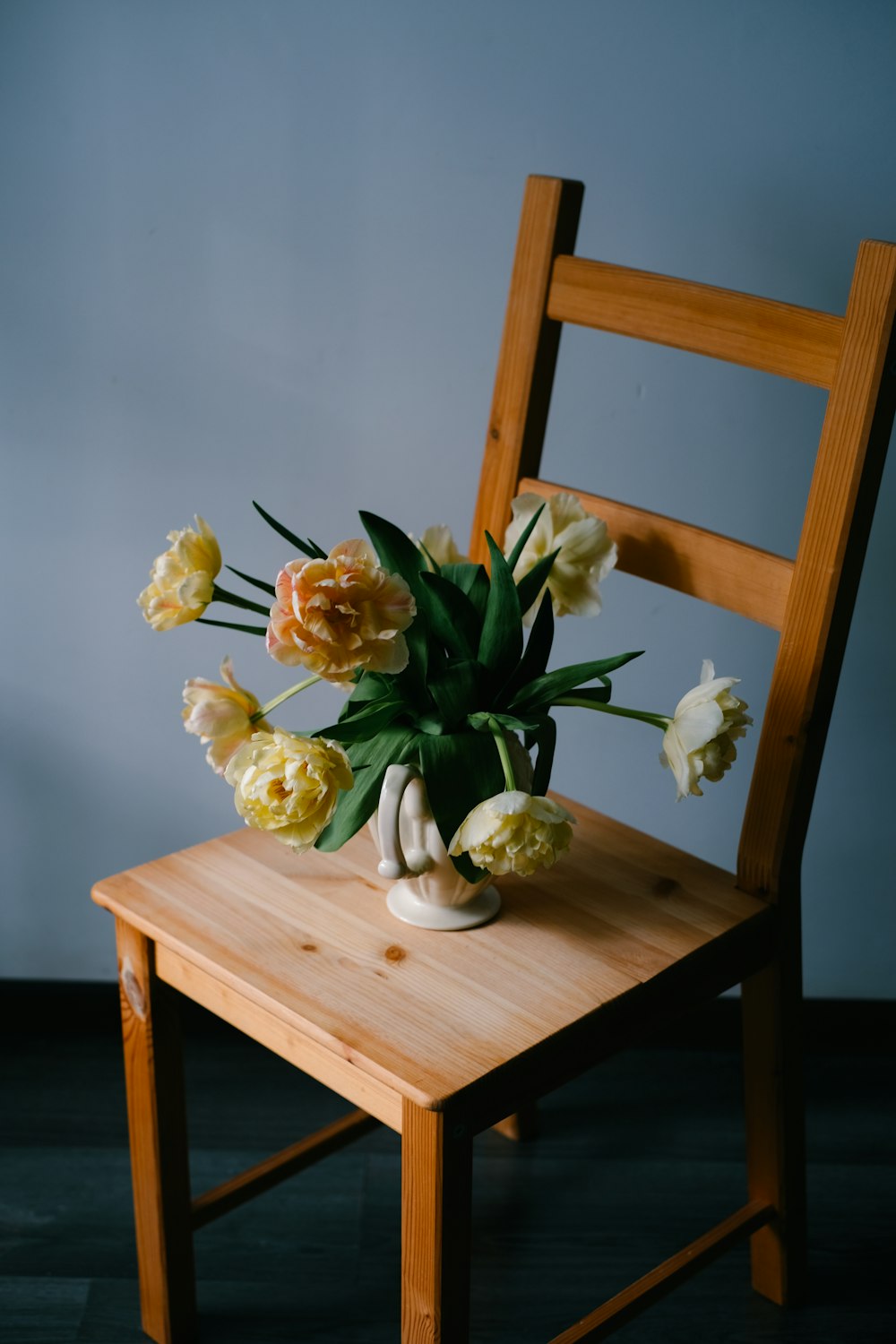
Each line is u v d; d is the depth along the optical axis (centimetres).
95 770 161
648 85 131
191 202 137
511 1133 157
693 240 138
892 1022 170
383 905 111
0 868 166
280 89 132
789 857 113
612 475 148
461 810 98
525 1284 138
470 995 99
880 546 145
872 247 100
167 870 115
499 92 132
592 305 120
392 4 129
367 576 90
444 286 140
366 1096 98
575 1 128
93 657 155
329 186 136
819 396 140
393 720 103
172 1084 120
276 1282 138
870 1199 148
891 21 127
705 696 98
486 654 102
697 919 110
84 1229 144
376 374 144
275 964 102
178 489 149
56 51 131
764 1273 135
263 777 91
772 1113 124
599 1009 98
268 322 141
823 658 107
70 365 143
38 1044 170
